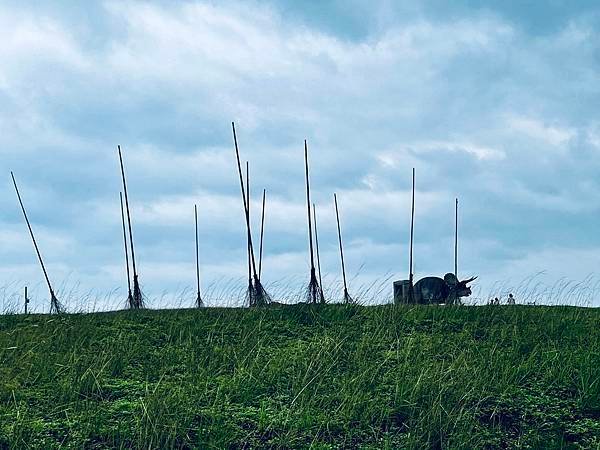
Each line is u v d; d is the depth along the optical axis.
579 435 9.62
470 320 14.60
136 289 18.62
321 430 9.52
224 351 12.44
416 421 9.72
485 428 9.74
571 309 15.88
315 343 12.70
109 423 9.50
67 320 14.75
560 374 11.39
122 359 12.02
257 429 9.47
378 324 14.07
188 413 9.74
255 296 16.70
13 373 11.41
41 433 9.29
